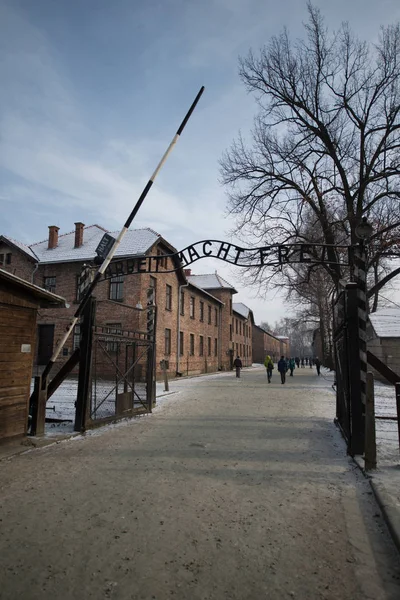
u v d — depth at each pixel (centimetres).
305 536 341
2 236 2494
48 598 249
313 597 254
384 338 1906
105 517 374
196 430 802
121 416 911
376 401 1258
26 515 379
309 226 2020
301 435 756
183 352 2869
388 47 1700
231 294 4438
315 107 1855
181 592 257
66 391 1563
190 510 394
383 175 1688
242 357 5209
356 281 662
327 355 4031
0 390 634
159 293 2412
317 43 1800
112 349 1384
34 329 719
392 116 1689
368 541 334
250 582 270
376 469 520
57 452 624
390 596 256
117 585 264
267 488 462
